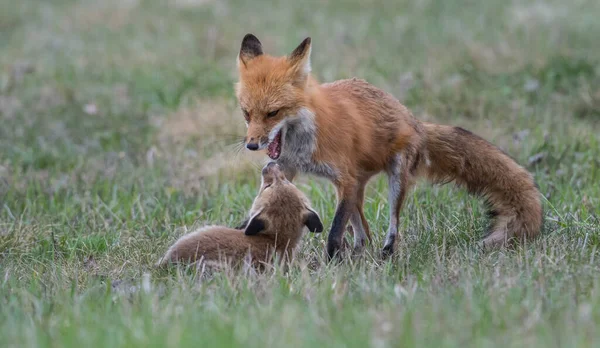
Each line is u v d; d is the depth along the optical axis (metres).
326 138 10.48
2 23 28.11
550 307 7.61
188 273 9.50
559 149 14.82
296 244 9.95
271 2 29.48
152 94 19.59
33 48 24.70
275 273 9.03
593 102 17.39
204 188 14.12
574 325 7.01
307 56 10.50
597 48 20.23
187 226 11.98
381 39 23.19
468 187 11.65
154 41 24.58
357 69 20.11
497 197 11.38
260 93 10.34
